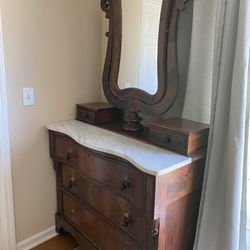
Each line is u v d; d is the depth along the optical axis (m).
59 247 1.91
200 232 1.37
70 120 1.93
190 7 1.44
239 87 1.17
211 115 1.30
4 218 1.75
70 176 1.81
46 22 1.69
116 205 1.46
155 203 1.15
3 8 1.50
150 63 1.56
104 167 1.43
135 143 1.45
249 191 1.41
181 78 1.53
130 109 1.68
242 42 1.15
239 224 1.29
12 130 1.67
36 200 1.90
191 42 1.43
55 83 1.82
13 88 1.63
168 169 1.13
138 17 1.60
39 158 1.85
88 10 1.89
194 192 1.39
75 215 1.83
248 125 1.25
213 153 1.29
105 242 1.59
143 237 1.32
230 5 1.18
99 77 2.07
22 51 1.62
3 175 1.68
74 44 1.86
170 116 1.67
